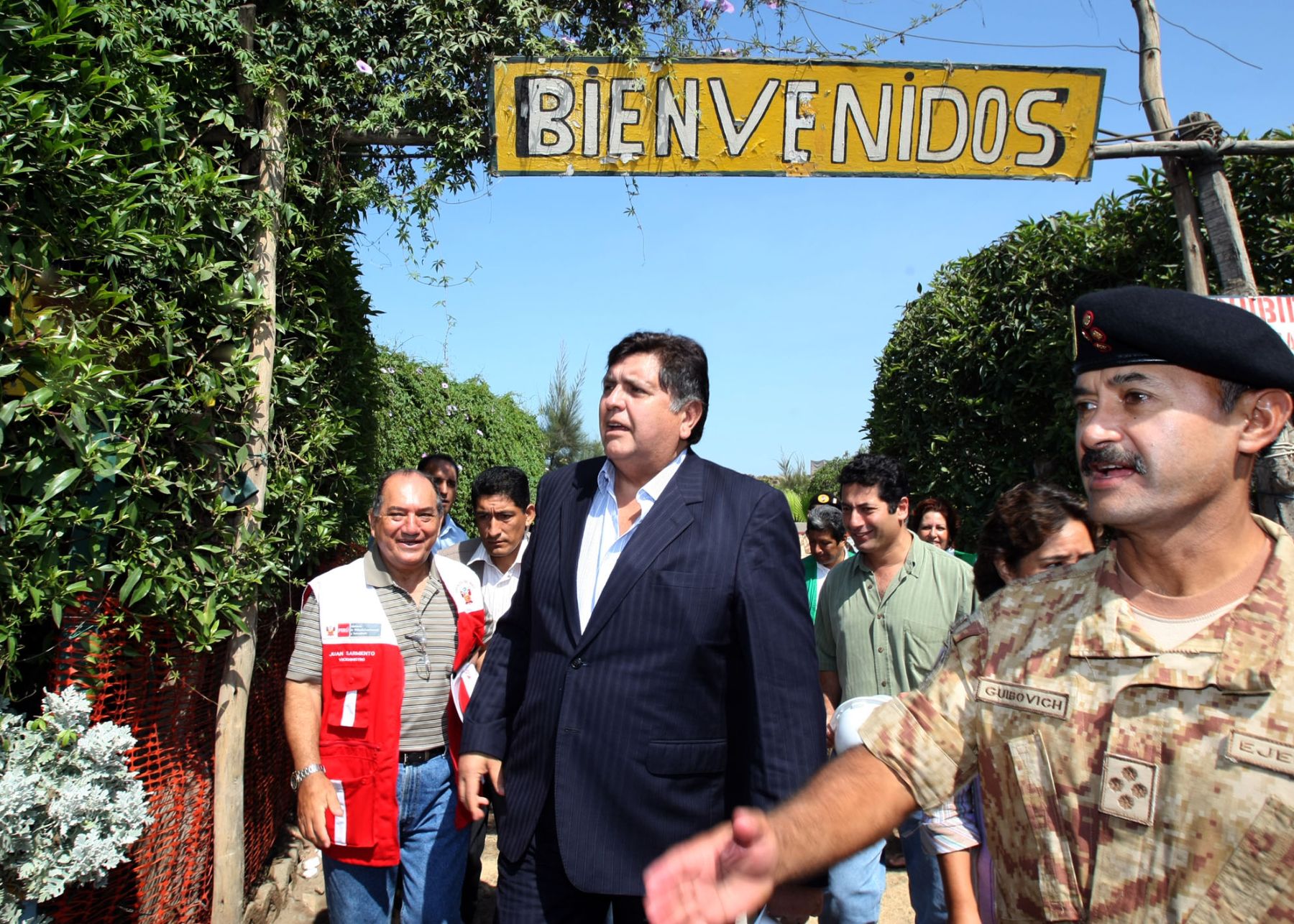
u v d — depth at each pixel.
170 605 3.29
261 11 3.92
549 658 2.59
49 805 2.49
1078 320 1.35
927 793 1.40
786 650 2.39
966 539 7.21
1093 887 1.22
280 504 4.01
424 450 10.23
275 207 3.82
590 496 2.77
